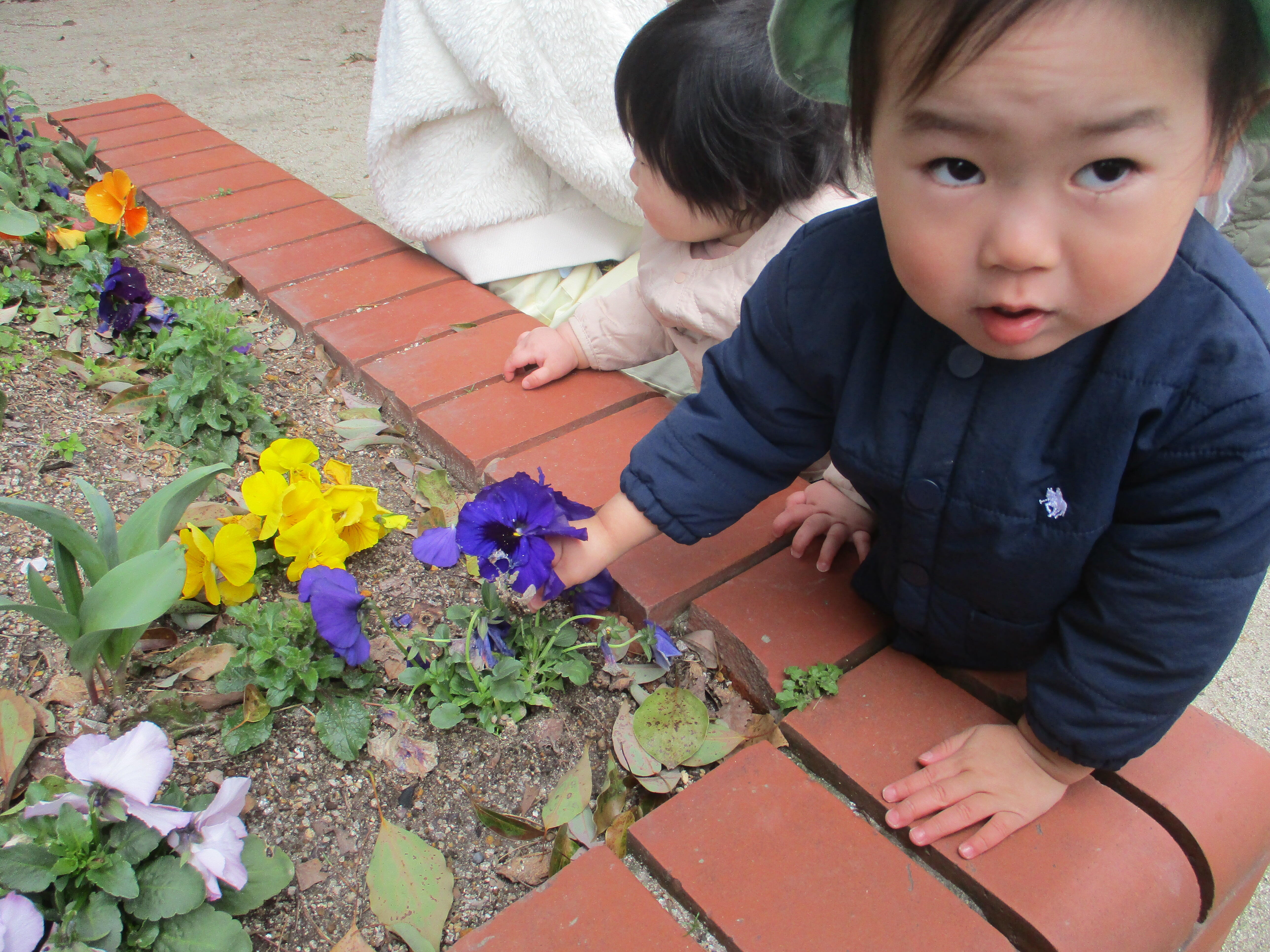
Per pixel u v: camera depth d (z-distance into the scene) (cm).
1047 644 110
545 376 179
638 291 178
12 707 109
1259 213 198
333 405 183
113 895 90
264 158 347
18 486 148
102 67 448
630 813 110
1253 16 65
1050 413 93
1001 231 71
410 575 142
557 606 136
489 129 211
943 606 113
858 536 138
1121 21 61
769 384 112
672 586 135
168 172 283
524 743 119
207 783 110
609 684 127
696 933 99
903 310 100
